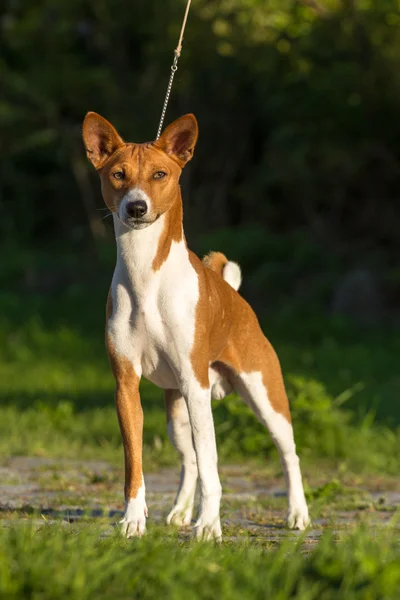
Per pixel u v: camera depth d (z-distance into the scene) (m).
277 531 6.45
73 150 27.41
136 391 5.88
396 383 15.75
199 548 4.55
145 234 5.68
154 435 10.98
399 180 24.20
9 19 27.70
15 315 22.20
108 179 5.76
